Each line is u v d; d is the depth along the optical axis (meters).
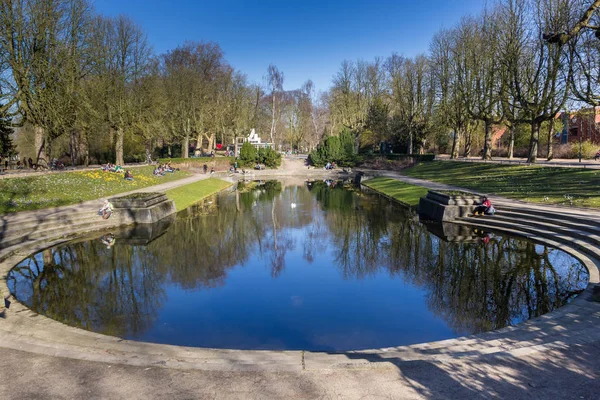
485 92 37.69
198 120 52.34
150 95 38.25
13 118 26.25
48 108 24.98
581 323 7.16
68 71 26.58
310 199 32.09
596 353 5.64
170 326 8.49
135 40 37.25
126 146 49.34
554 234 15.12
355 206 27.88
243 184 45.41
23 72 23.69
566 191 21.02
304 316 9.09
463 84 43.38
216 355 6.08
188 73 50.59
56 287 10.93
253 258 14.56
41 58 24.73
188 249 15.59
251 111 63.53
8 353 5.80
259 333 8.16
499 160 41.47
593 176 22.19
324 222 21.86
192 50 57.03
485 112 39.03
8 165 38.59
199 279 11.99
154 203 22.09
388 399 4.55
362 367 5.35
